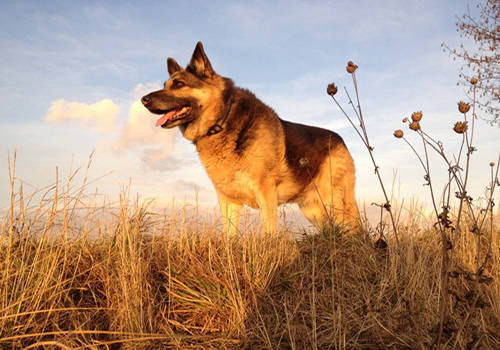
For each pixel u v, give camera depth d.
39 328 2.29
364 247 3.81
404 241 3.75
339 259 3.58
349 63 2.44
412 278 2.99
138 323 2.42
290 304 2.90
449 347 2.10
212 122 4.80
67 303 2.66
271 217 4.78
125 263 2.79
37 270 2.65
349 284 3.17
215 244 3.71
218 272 3.11
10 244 2.59
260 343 2.41
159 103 4.68
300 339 2.37
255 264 3.21
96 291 2.93
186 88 4.80
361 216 4.56
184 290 2.94
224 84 4.91
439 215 2.01
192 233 3.98
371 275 3.39
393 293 2.97
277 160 4.91
